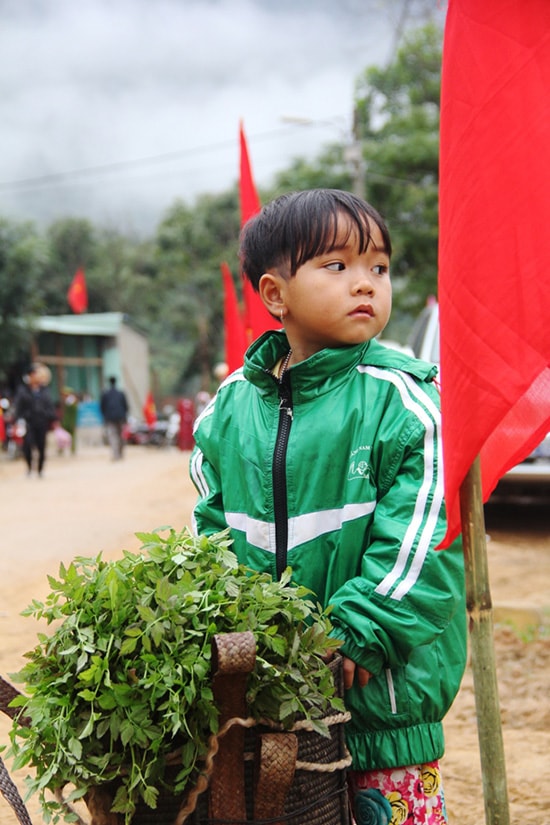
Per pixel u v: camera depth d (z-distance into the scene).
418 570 1.84
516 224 1.63
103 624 1.70
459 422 1.66
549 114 1.62
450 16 1.70
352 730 1.95
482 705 1.72
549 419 1.86
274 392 2.06
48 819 1.73
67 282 46.69
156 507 10.45
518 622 4.97
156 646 1.65
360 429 1.96
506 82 1.62
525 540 7.57
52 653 1.74
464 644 2.02
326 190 2.05
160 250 42.53
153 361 51.66
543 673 4.20
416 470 1.90
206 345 43.97
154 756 1.65
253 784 1.69
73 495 12.15
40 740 1.72
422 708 1.94
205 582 1.72
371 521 1.94
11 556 7.37
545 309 1.63
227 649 1.56
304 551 1.97
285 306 2.05
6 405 23.61
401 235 22.78
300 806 1.75
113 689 1.62
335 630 1.85
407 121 23.50
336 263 1.98
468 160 1.66
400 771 1.95
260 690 1.67
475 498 1.72
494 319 1.64
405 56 23.44
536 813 2.87
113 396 20.58
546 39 1.61
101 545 7.85
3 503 11.42
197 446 2.28
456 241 1.67
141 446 29.97
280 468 2.00
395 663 1.87
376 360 2.03
